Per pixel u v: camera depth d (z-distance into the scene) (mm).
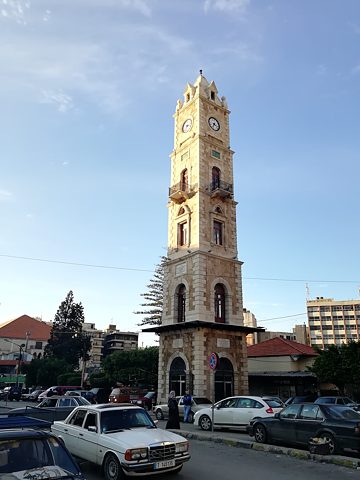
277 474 9812
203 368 28266
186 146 36500
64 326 74188
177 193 34094
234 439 14492
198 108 36375
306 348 40531
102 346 109250
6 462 5734
